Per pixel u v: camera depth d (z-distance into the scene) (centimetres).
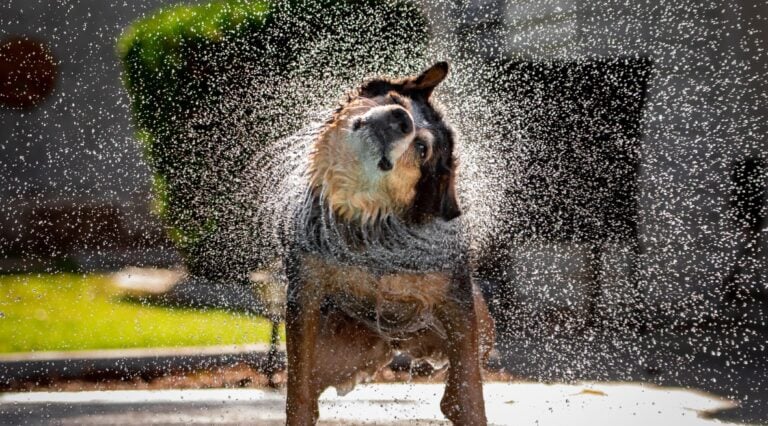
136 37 1112
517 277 855
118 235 1208
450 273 446
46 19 1349
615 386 633
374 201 430
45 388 652
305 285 437
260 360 712
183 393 619
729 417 540
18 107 1326
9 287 1006
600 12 956
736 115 935
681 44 945
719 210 920
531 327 837
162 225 1120
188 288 970
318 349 464
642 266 894
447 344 460
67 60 1338
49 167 1292
